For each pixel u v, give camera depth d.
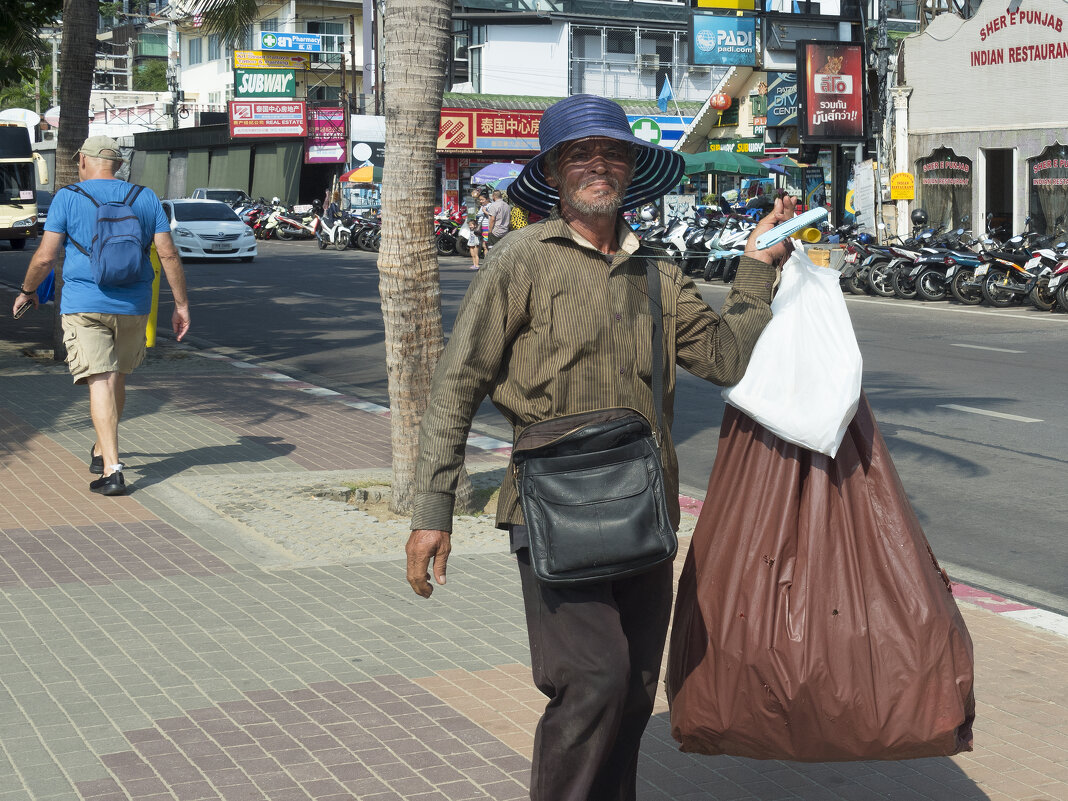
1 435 8.84
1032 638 5.22
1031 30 22.92
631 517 2.71
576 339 2.86
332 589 5.52
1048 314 17.91
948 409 10.59
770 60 27.88
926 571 2.90
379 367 13.71
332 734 3.94
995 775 3.83
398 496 6.94
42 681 4.33
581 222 2.95
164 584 5.53
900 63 25.92
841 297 3.03
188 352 14.12
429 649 4.77
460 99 44.28
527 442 2.89
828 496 2.94
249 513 6.80
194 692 4.26
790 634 2.85
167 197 57.31
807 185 31.98
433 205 6.76
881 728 2.81
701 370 3.05
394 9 6.39
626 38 48.53
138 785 3.54
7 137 32.62
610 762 3.07
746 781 3.78
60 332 12.62
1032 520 7.28
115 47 84.25
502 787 3.59
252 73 47.72
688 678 2.99
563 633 2.81
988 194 24.56
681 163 3.06
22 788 3.50
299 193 46.06
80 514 6.75
